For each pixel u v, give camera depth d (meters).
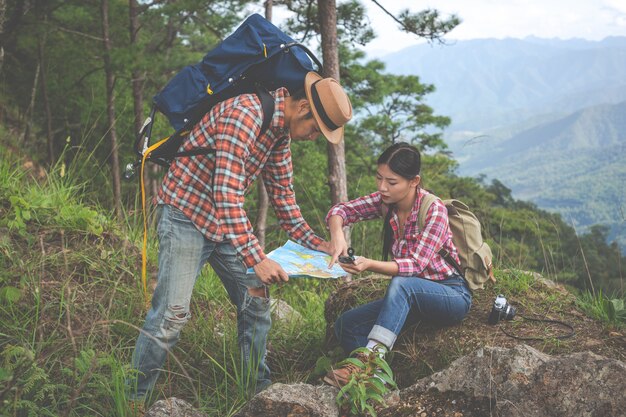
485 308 3.26
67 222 4.06
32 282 3.39
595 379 2.21
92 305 3.44
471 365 2.44
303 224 3.02
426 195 2.89
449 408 2.37
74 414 2.50
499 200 68.31
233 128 2.49
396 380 2.91
